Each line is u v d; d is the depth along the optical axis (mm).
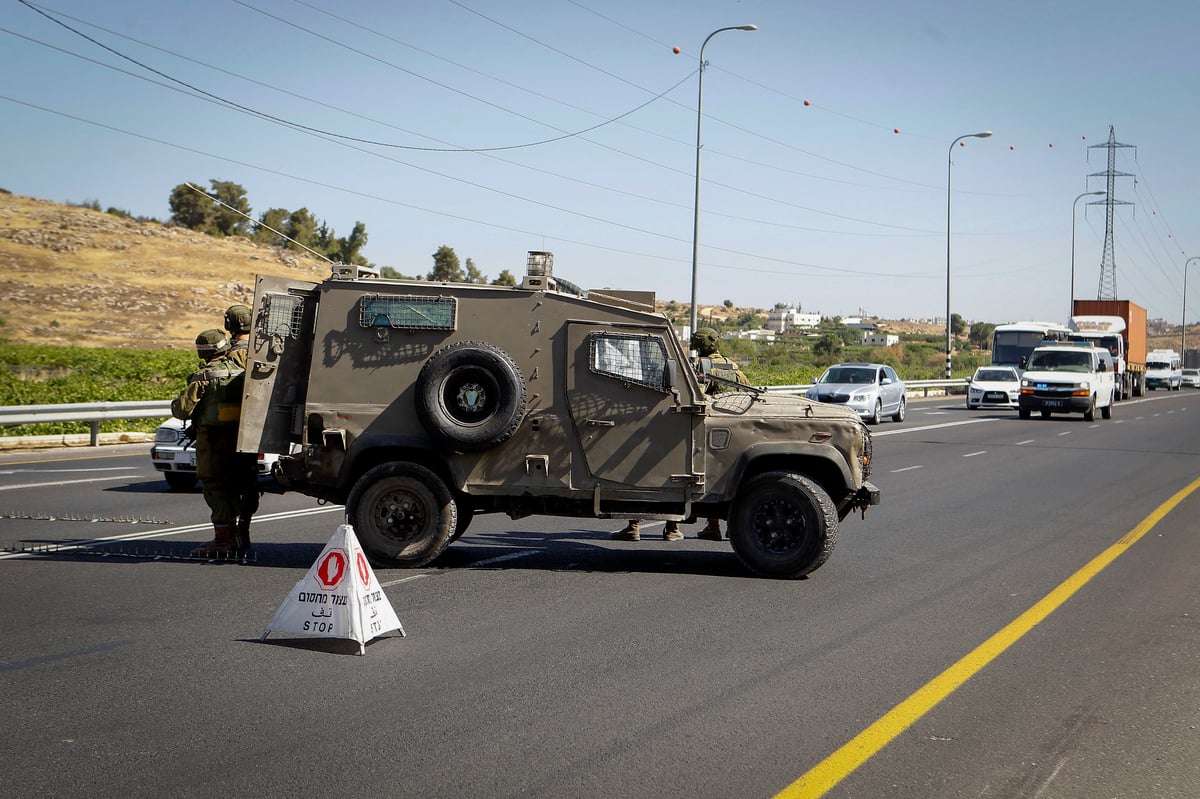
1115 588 9031
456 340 9500
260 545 10641
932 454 22234
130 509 13055
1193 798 4574
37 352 45875
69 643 6910
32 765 4824
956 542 11375
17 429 22219
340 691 5965
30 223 102375
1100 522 12891
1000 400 41531
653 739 5223
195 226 125062
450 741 5172
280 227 130375
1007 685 6203
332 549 7004
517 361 9477
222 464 9789
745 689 6062
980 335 173125
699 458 9352
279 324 9672
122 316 79812
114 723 5406
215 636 7121
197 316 84062
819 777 4746
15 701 5746
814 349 102000
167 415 22891
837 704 5805
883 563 10117
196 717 5504
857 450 9367
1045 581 9305
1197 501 14953
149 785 4605
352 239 130125
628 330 9422
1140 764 4961
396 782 4656
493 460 9477
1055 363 36094
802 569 9219
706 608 8133
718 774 4773
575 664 6543
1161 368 78625
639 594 8617
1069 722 5547
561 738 5227
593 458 9430
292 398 9734
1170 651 7008
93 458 19672
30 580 8867
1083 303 55469
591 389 9422
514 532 11852
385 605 7172
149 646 6859
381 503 9516
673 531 11414
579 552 10570
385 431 9492
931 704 5816
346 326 9539
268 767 4820
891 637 7297
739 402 9781
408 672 6352
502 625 7527
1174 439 26938
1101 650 7016
